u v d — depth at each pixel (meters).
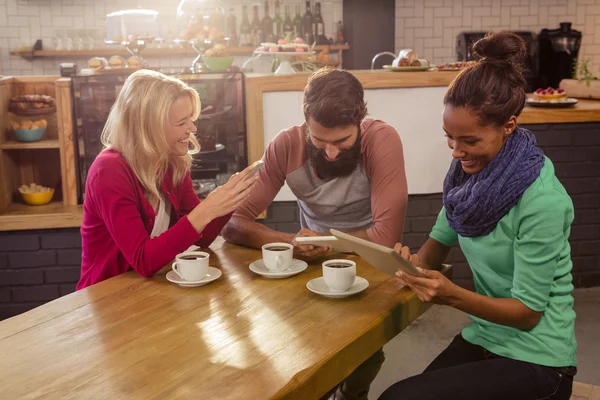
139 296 1.72
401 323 1.67
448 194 1.74
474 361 1.70
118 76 3.57
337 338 1.46
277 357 1.37
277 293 1.74
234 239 2.17
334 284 1.69
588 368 3.12
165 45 6.11
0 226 3.59
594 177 3.98
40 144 3.70
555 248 1.53
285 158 2.22
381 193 2.11
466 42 6.36
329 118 1.85
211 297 1.71
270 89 3.62
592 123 3.92
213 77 3.54
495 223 1.61
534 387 1.55
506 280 1.68
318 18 6.32
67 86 3.63
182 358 1.36
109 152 2.03
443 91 3.76
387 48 6.46
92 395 1.22
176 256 1.84
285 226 3.80
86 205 2.04
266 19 6.20
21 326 1.53
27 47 5.94
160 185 2.13
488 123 1.51
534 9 6.57
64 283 3.72
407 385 1.55
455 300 1.53
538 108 3.99
